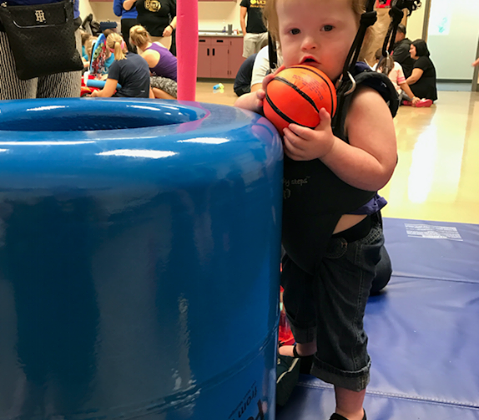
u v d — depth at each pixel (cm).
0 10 138
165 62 391
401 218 214
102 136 49
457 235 193
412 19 844
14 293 45
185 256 49
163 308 49
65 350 47
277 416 97
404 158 331
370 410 100
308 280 95
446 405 101
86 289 46
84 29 638
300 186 77
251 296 58
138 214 46
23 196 43
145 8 425
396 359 116
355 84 69
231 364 58
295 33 72
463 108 606
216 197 50
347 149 69
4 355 46
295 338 104
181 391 53
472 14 1048
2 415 48
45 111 78
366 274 85
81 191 44
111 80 350
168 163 47
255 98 76
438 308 140
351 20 71
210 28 931
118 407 50
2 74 146
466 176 287
